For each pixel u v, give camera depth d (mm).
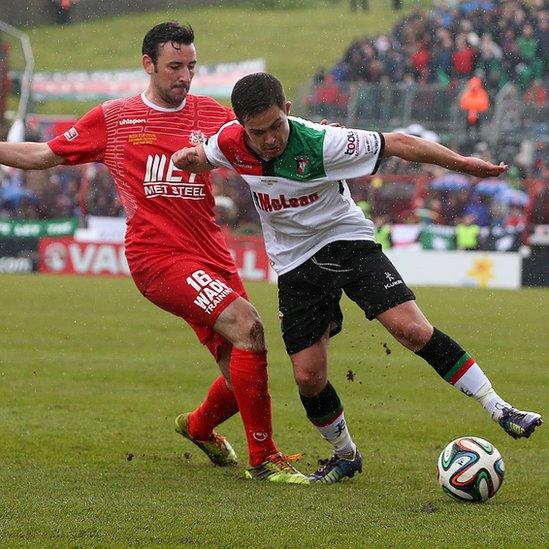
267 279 83375
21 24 149125
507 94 99250
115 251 86688
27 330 48031
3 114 113188
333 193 20359
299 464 23609
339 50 144875
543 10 109688
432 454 24500
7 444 24469
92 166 93562
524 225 83250
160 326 50250
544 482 21297
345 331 50156
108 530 16609
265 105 18688
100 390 33031
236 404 22719
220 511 18062
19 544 15773
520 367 39094
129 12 154250
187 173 21875
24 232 89875
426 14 123625
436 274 82875
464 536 16422
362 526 17047
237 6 162750
